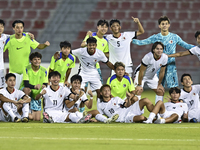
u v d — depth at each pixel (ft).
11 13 179.52
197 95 58.80
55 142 35.68
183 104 56.34
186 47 69.31
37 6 183.42
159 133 42.80
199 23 170.50
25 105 54.70
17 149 31.99
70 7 178.81
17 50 62.28
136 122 53.36
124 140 37.35
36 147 32.99
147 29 165.99
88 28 169.07
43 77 60.75
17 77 62.34
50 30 165.27
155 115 52.75
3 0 185.26
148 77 65.10
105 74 142.92
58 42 157.69
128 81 60.08
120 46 68.69
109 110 54.80
